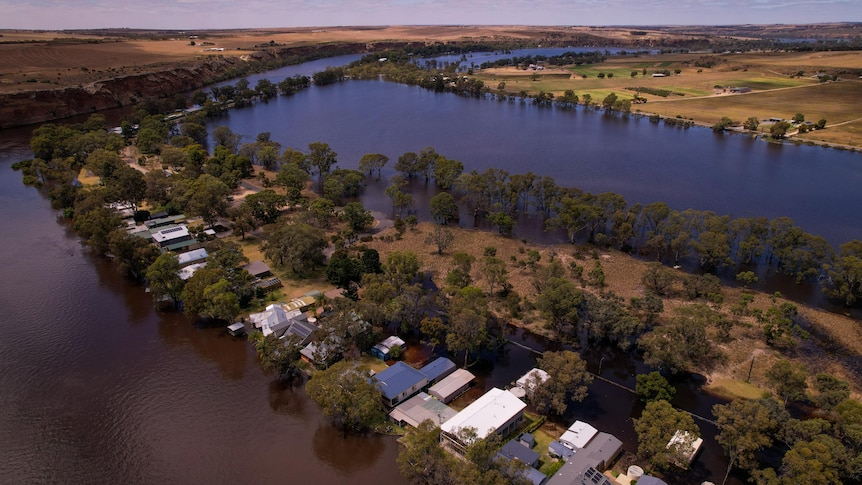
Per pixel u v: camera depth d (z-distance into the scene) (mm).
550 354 91438
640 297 124000
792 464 67562
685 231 147000
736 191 199000
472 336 97312
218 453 82188
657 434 75125
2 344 108062
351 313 104188
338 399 83312
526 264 140750
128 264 133250
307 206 172625
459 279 123312
